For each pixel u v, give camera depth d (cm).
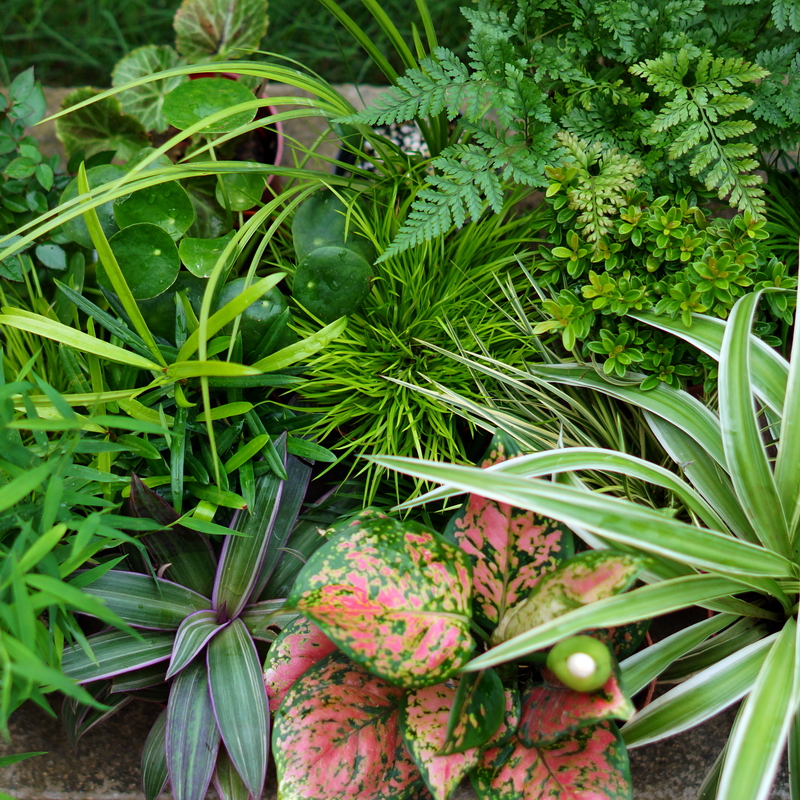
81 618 118
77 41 181
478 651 96
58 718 119
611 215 117
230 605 108
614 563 82
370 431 116
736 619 106
